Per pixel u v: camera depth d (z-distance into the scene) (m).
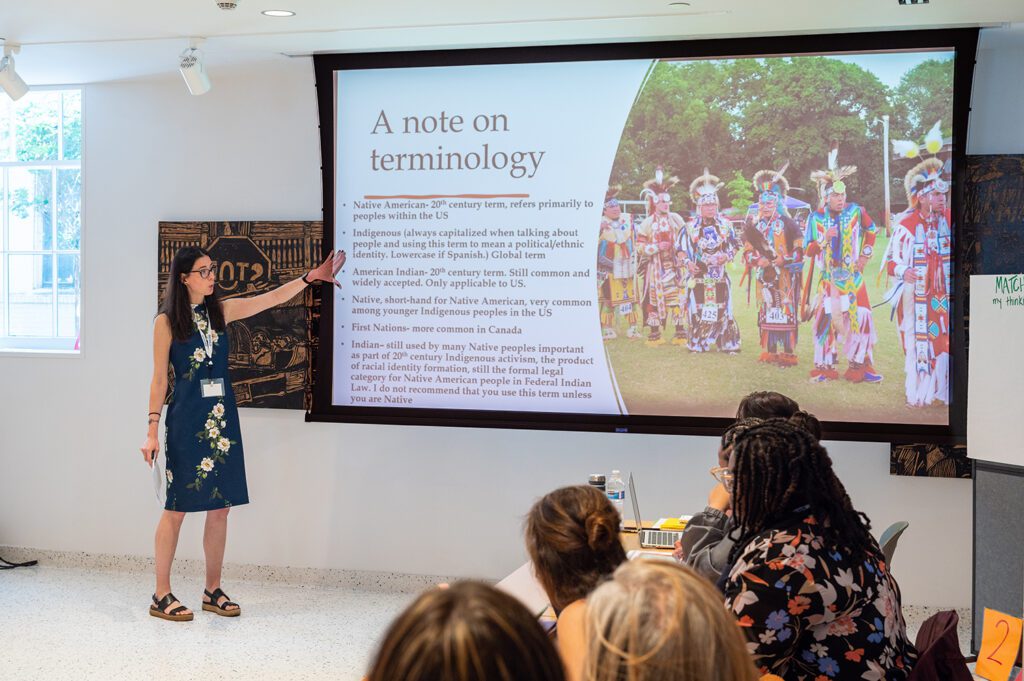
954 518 5.00
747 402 3.57
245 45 5.09
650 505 5.28
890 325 4.95
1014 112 4.91
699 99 5.08
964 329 4.88
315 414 5.52
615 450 5.31
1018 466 3.78
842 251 4.99
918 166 4.90
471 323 5.36
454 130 5.31
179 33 4.84
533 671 0.90
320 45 5.14
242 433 5.71
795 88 4.98
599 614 1.24
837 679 2.13
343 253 5.31
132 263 5.82
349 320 5.48
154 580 5.71
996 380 3.76
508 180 5.28
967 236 4.88
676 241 5.14
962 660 2.17
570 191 5.23
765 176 5.04
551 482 5.38
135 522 5.88
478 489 5.46
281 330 5.52
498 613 0.91
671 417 5.18
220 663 4.38
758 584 2.12
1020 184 4.82
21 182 6.15
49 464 5.97
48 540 5.99
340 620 5.03
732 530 2.42
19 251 6.15
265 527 5.71
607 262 5.21
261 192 5.65
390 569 5.57
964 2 4.25
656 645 1.18
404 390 5.44
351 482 5.60
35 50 5.14
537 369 5.30
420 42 5.10
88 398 5.91
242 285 5.57
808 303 5.03
